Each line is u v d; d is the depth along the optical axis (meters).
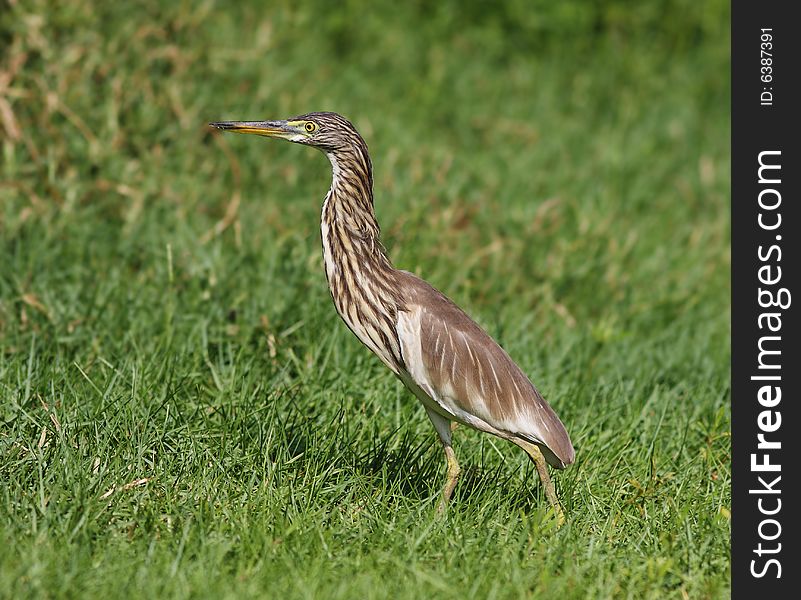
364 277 8.98
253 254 12.47
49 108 13.25
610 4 22.14
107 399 9.34
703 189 17.95
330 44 19.69
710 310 13.98
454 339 8.88
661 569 7.93
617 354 12.44
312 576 7.41
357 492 8.90
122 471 8.53
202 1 15.81
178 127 14.10
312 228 13.18
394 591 7.47
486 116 18.88
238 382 10.23
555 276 13.79
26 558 7.25
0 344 10.63
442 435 9.09
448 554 8.01
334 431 9.59
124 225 12.90
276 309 11.52
